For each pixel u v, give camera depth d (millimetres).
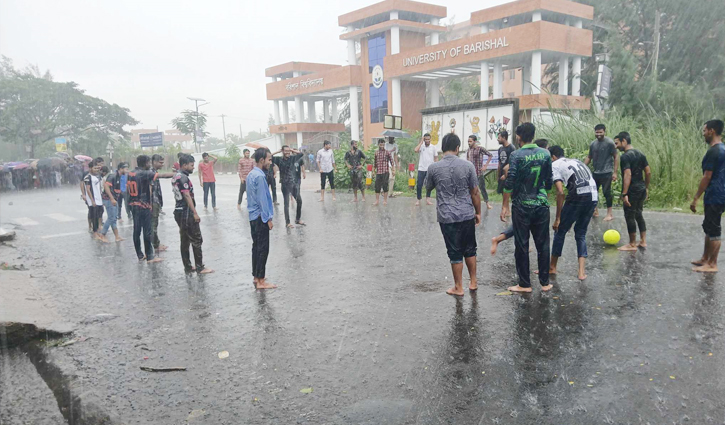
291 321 4691
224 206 14828
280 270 6719
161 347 4207
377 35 37594
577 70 26984
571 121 13969
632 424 2797
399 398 3193
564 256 6812
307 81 43125
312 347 4059
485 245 7785
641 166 6828
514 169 5176
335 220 11109
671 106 17672
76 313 5180
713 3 23688
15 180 18203
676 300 4809
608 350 3758
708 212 5699
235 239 9266
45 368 3928
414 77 34281
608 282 5492
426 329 4344
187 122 51250
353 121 39875
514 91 44000
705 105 20344
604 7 28250
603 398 3082
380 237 8805
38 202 16625
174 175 6625
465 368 3570
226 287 5992
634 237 6973
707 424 2768
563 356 3693
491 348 3891
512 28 25688
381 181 13516
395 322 4543
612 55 22766
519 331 4207
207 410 3156
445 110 16594
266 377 3570
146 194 7512
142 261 7711
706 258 5984
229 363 3830
